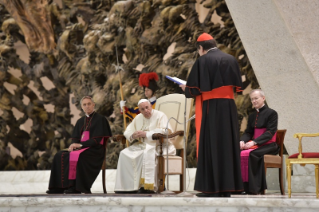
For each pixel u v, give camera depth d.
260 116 23.72
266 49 27.30
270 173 28.03
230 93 18.84
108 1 37.97
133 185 22.36
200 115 19.31
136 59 35.28
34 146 42.03
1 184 38.06
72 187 23.52
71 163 23.47
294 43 26.23
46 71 41.47
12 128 42.75
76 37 39.19
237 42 31.44
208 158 18.44
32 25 40.47
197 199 15.55
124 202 15.99
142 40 34.53
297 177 26.69
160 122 23.70
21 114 49.00
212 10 32.69
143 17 34.56
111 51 36.00
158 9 34.44
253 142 22.44
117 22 35.56
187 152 32.34
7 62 42.41
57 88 41.09
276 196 20.14
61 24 40.19
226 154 18.14
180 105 24.53
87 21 38.81
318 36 26.03
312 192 26.14
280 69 27.00
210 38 19.59
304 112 26.70
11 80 42.66
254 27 27.44
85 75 37.91
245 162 21.75
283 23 26.34
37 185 37.09
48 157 41.03
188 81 19.08
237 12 27.86
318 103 26.12
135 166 22.55
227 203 15.34
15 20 40.50
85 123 25.53
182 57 32.66
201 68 18.80
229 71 18.58
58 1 44.69
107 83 36.38
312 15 26.14
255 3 26.98
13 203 16.69
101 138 24.83
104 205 16.27
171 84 33.16
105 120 25.56
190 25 33.00
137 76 35.62
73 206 16.45
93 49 36.75
